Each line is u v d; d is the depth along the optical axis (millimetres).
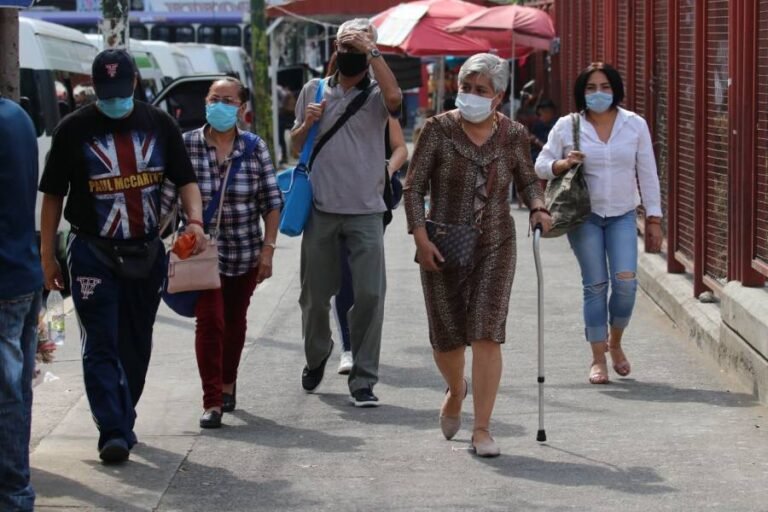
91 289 12492
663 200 22984
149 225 12625
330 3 51688
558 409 14828
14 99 13406
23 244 9969
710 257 18672
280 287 24969
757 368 15000
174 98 38688
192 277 13820
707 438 13305
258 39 53438
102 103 12156
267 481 12156
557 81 43750
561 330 19812
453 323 12859
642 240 24781
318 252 15195
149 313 12984
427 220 12797
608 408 14797
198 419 14734
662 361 17328
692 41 19984
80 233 12523
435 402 15445
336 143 14945
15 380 10094
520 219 36500
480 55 12648
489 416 12898
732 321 16047
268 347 19000
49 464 12703
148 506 11336
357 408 15195
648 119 23797
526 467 12406
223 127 14320
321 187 15008
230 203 14570
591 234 16000
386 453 13094
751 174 15953
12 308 9977
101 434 12711
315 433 14023
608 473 12133
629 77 25766
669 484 11734
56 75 27781
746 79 15930
